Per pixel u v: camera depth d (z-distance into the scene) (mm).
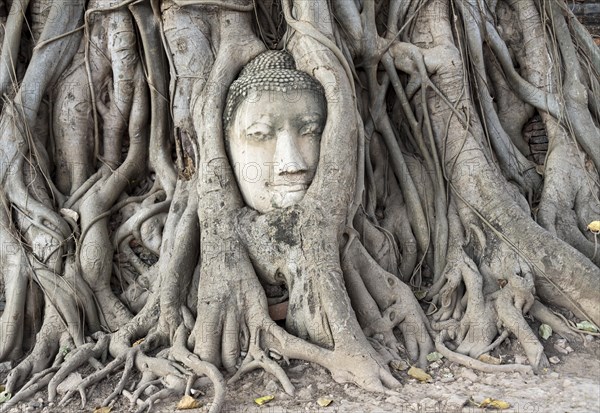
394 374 1894
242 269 2057
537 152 2684
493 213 2232
